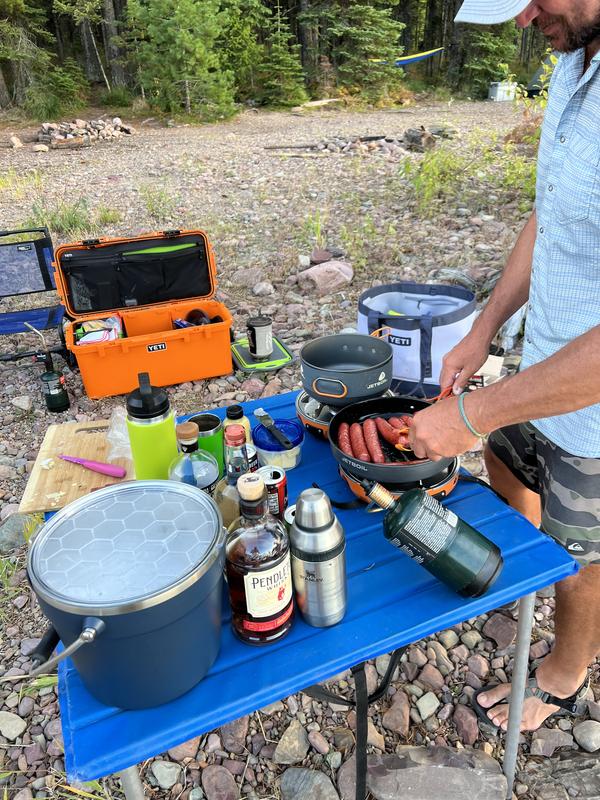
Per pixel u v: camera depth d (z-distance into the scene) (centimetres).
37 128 1487
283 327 460
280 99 1777
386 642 118
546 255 142
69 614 91
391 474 140
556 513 159
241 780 183
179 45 1519
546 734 188
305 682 112
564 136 130
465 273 492
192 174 941
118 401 387
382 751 186
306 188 812
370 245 584
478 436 125
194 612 99
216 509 111
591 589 161
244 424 158
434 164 733
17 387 411
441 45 2570
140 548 103
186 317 412
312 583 117
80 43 2334
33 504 169
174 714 106
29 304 538
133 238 395
